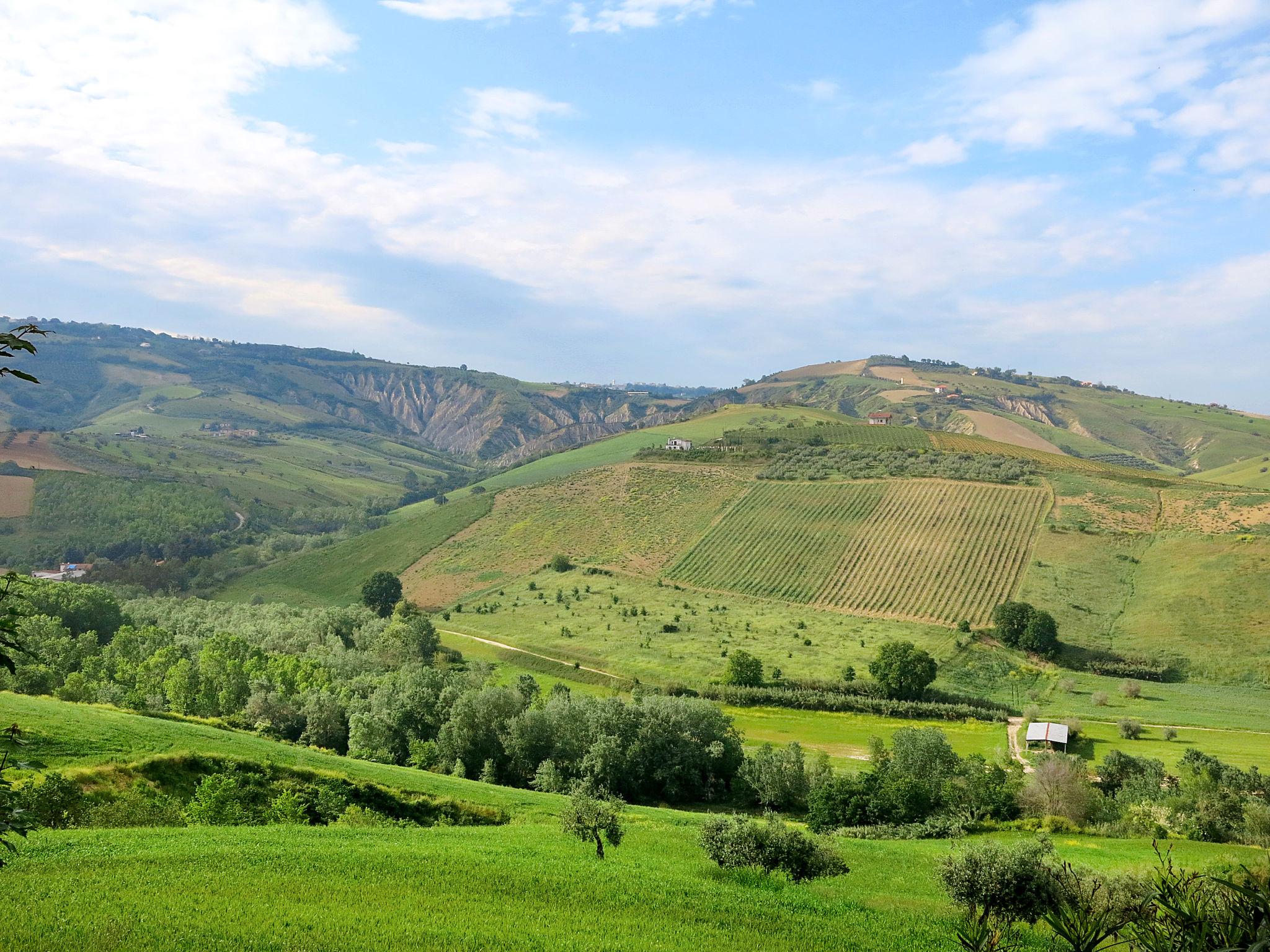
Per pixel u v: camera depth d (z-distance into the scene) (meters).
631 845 43.53
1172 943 11.09
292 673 85.44
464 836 41.88
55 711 52.34
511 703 74.44
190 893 25.28
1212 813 53.88
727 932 26.97
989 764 74.31
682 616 137.38
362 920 24.42
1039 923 27.95
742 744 82.69
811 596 143.50
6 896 23.48
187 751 48.91
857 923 28.92
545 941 24.31
